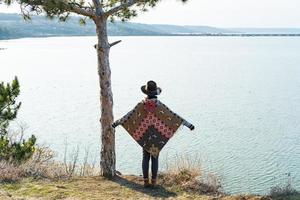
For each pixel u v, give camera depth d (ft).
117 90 384.06
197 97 338.13
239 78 497.05
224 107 281.74
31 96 337.93
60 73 559.79
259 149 155.63
